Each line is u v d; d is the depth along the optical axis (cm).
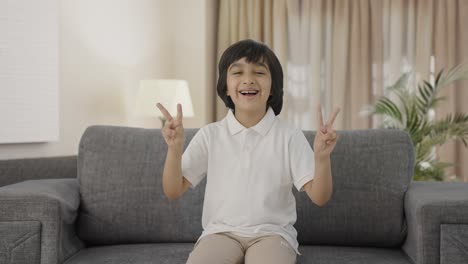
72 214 212
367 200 215
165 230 223
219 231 186
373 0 480
